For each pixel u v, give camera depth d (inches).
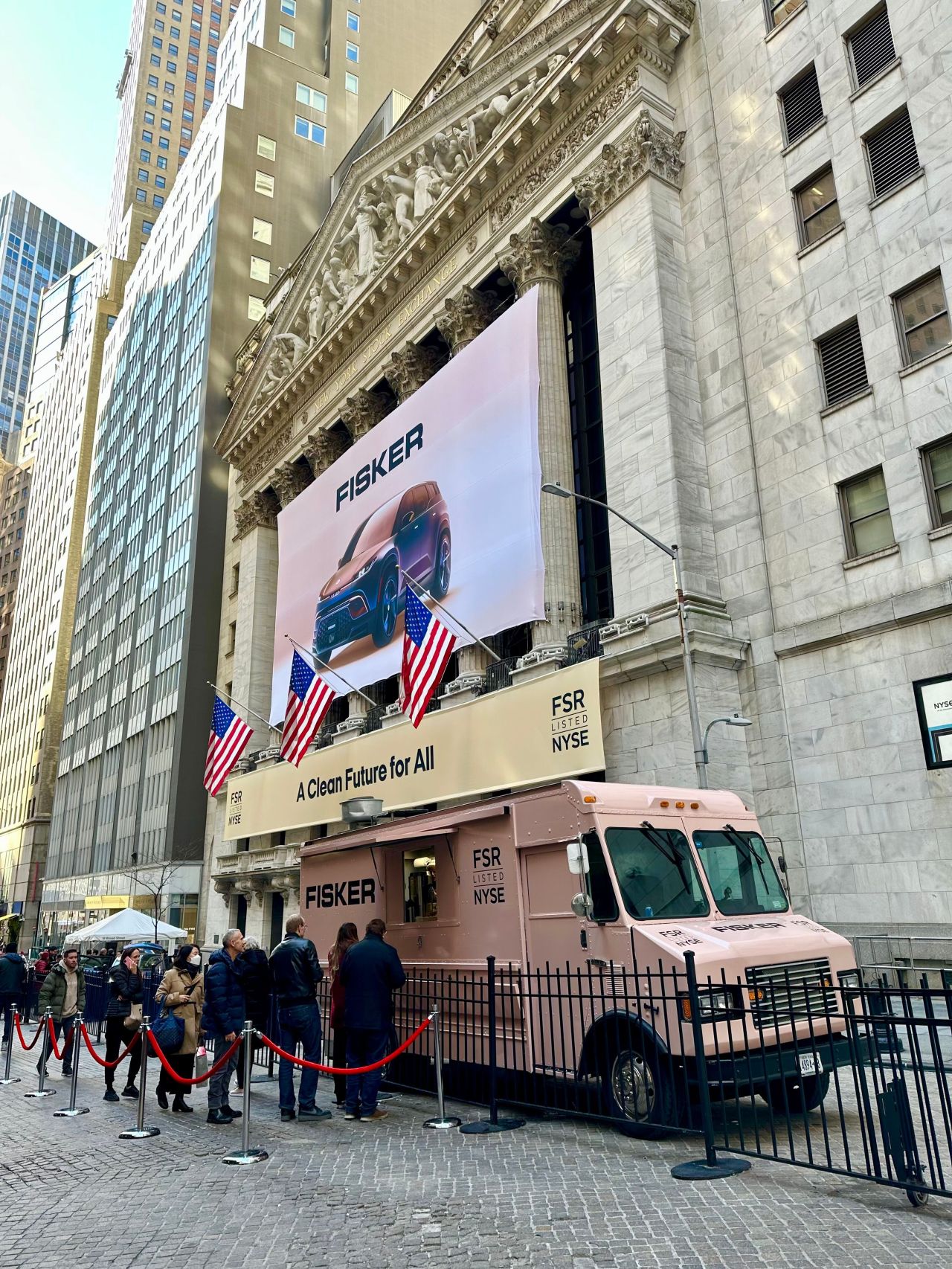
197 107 4365.2
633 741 749.9
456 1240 213.3
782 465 727.1
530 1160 280.2
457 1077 403.5
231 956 436.8
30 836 3336.6
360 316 1346.0
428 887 433.1
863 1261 186.5
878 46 719.7
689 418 796.0
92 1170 304.3
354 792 1106.1
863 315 685.9
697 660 708.7
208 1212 247.0
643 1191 241.3
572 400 1018.7
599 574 927.0
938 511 618.8
